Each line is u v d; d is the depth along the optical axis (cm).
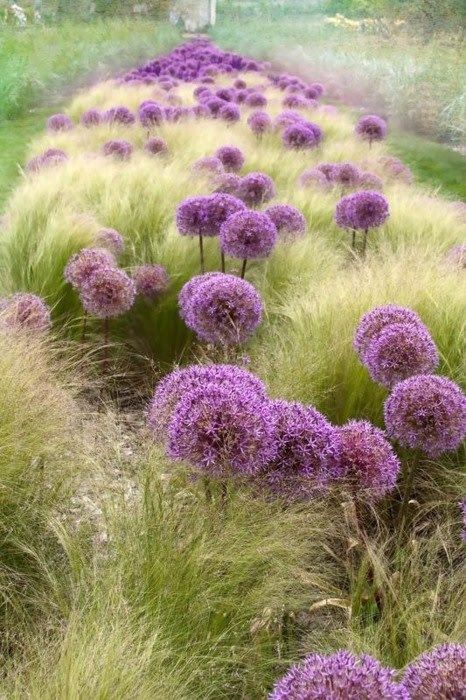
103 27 2784
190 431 228
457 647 169
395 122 1683
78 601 236
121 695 193
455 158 1327
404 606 248
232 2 4225
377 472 262
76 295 493
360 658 175
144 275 483
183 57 2166
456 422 264
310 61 2441
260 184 639
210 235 488
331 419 361
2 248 556
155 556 239
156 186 665
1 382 307
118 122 1155
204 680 221
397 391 273
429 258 553
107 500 289
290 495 252
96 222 556
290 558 255
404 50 1800
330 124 1323
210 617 237
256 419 230
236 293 341
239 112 1270
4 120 1515
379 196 552
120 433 359
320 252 598
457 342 386
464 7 1584
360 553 289
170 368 482
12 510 278
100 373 462
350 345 370
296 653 246
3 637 243
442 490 328
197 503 266
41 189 651
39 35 2359
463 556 290
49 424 310
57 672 199
